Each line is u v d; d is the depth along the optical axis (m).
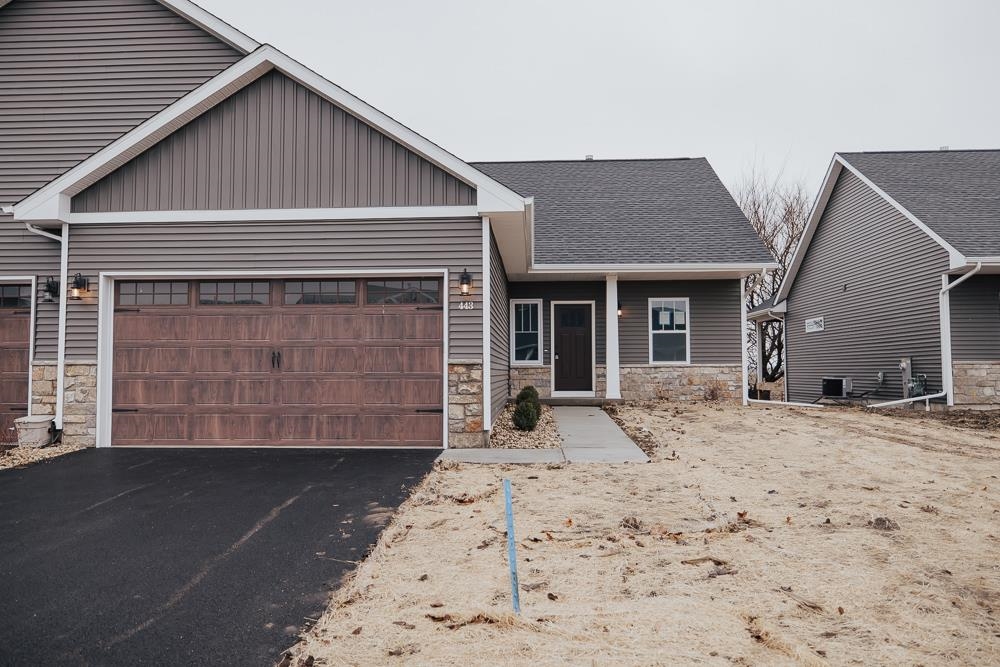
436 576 3.49
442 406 7.69
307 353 7.79
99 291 7.78
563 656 2.57
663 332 13.26
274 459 6.94
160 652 2.65
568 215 14.27
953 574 3.49
